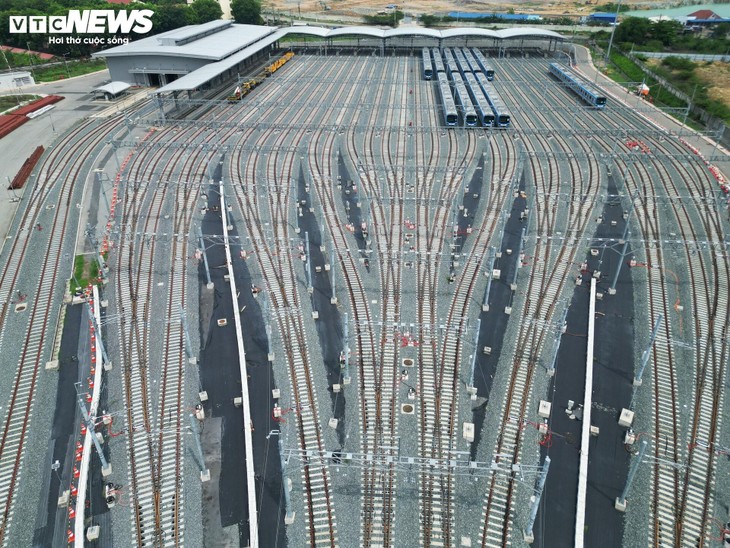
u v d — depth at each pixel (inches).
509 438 1747.0
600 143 4052.7
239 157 3772.1
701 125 4399.6
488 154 3841.0
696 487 1594.5
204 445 1716.3
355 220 2982.3
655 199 3201.3
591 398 1879.9
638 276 2500.0
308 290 2395.4
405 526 1505.9
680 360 2039.9
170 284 2449.6
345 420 1809.8
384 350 2085.4
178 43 5472.4
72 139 4092.0
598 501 1556.3
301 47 7342.5
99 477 1615.4
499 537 1478.8
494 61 6579.7
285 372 1988.2
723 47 6348.4
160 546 1449.3
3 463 1668.3
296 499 1566.2
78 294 2357.3
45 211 3075.8
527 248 2716.5
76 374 1980.8
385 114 4655.5
